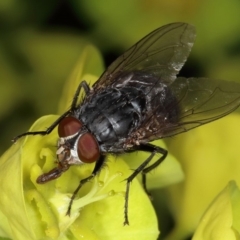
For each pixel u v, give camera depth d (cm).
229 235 10
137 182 10
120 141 10
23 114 12
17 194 10
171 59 11
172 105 10
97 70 11
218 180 11
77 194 10
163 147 11
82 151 10
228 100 10
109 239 10
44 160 10
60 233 10
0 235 10
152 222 10
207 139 11
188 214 11
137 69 10
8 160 10
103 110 10
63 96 11
